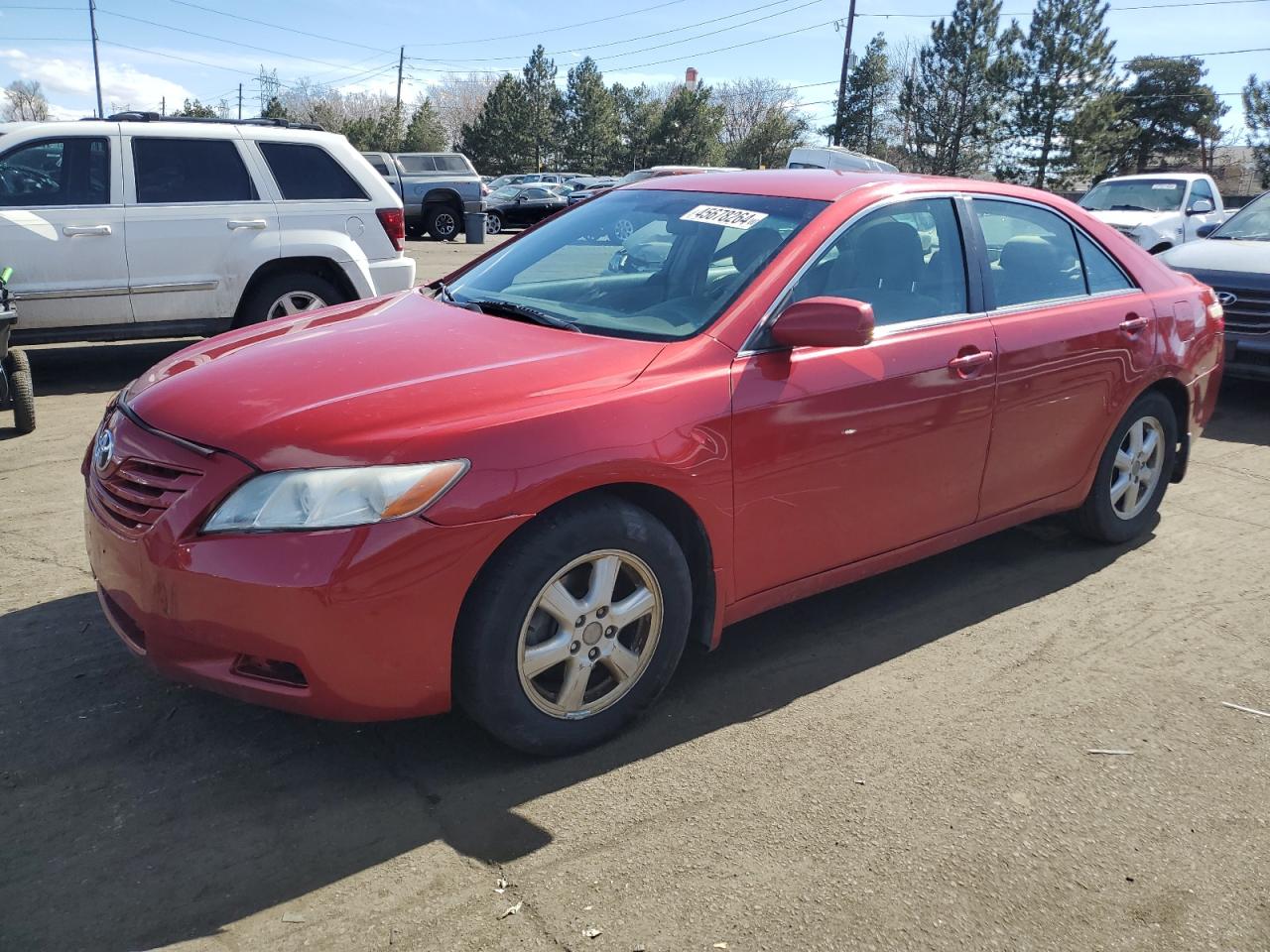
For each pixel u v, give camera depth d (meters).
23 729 2.98
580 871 2.47
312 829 2.59
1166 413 4.71
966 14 50.56
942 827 2.69
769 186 3.82
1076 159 49.41
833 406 3.27
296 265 8.13
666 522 3.11
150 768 2.83
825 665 3.56
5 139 7.07
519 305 3.54
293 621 2.46
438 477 2.53
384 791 2.75
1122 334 4.33
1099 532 4.64
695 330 3.16
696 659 3.58
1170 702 3.38
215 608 2.51
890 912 2.37
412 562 2.51
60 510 4.85
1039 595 4.22
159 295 7.54
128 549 2.66
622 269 3.65
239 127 7.85
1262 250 8.04
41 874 2.40
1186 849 2.64
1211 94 58.84
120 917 2.27
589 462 2.72
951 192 3.94
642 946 2.24
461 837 2.58
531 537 2.67
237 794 2.72
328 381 2.83
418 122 73.56
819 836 2.63
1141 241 14.26
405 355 3.01
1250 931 2.37
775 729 3.13
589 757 2.95
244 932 2.24
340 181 8.22
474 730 3.06
